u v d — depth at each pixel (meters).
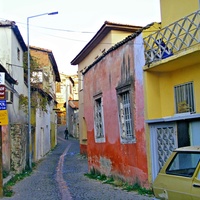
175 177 5.62
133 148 10.76
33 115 20.56
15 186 11.82
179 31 8.68
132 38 10.67
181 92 9.55
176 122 8.99
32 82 21.89
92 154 15.17
